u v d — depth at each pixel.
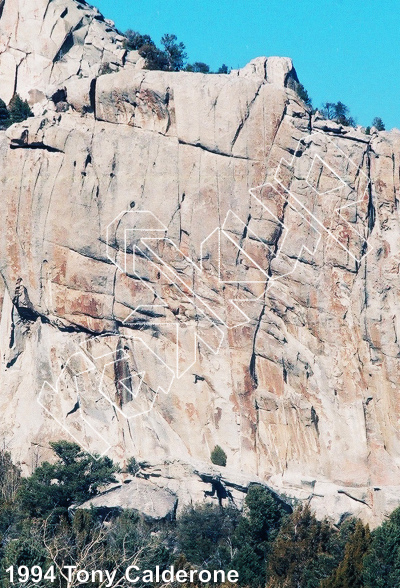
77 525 81.31
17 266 104.44
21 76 123.19
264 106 102.62
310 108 105.56
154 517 92.56
